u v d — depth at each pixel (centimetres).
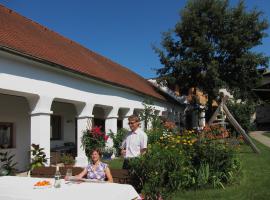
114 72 2255
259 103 3359
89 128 1495
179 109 3438
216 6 2808
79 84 1437
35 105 1180
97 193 528
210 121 2016
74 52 1903
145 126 2042
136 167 745
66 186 570
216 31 2856
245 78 2923
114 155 1741
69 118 1956
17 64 1066
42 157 1096
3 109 1398
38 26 1853
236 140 1445
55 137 1847
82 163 1422
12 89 1041
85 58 1970
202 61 2864
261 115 4362
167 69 3033
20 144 1484
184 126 3503
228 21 2841
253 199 808
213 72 2716
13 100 1455
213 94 2875
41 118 1176
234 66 2853
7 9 1638
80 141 1465
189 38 2906
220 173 951
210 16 2855
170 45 3000
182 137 1048
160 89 3397
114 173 743
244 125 2839
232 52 2862
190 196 840
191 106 3275
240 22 2839
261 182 995
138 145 774
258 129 4028
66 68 1276
